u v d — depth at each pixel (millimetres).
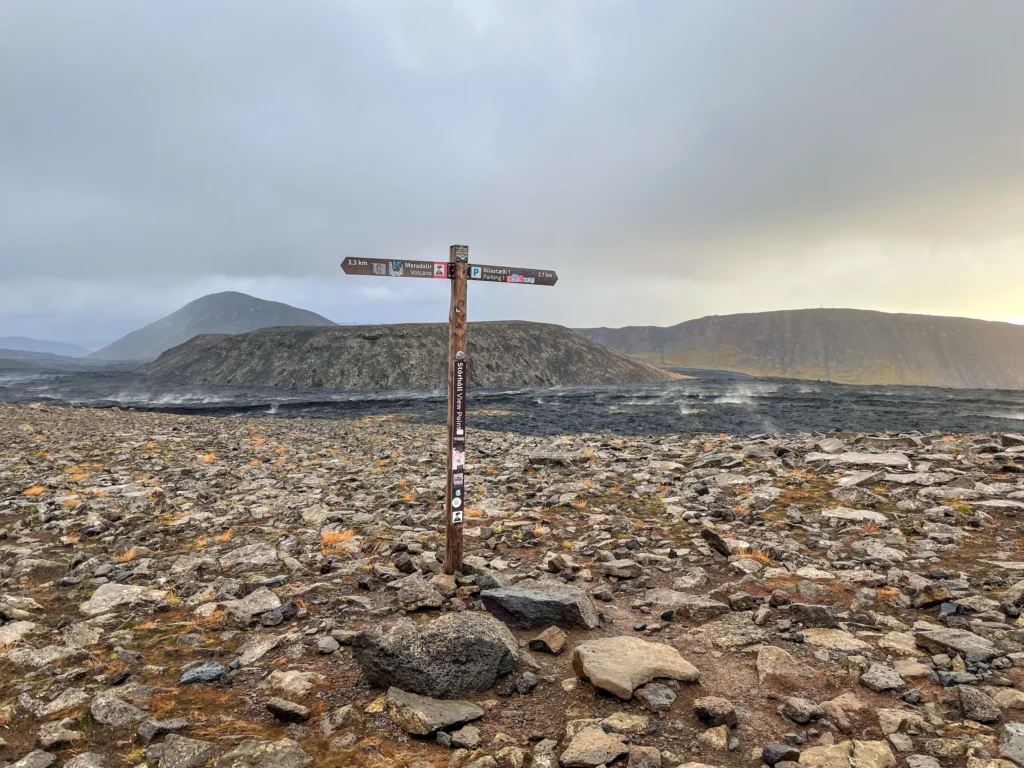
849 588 7961
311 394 114688
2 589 8758
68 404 80062
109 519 13141
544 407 69125
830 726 4770
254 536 11797
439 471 20188
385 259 7820
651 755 4371
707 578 8664
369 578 8539
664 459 20266
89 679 5867
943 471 14797
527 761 4492
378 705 5301
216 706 5371
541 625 6992
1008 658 5574
